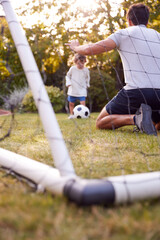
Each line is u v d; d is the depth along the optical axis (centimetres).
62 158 110
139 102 253
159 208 94
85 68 512
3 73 424
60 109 823
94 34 429
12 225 82
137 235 77
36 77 124
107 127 290
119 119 274
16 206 93
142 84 246
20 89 785
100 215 87
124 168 142
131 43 246
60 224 82
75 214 88
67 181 99
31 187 116
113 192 93
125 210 91
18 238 75
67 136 251
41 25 346
